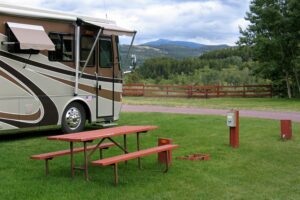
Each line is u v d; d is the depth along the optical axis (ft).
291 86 125.70
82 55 44.75
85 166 25.93
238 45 124.06
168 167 28.99
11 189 23.90
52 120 42.65
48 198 22.41
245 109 78.02
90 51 45.34
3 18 38.47
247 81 153.58
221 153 34.27
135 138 41.37
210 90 127.65
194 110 74.95
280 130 45.73
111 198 22.58
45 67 41.75
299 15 113.09
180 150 35.29
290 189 24.91
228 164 30.55
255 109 78.23
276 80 126.31
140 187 24.56
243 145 38.04
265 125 51.62
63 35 43.01
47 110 42.16
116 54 48.42
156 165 29.84
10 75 39.11
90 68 45.83
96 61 46.39
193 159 31.81
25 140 40.91
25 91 40.27
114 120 48.67
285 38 116.26
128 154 26.03
